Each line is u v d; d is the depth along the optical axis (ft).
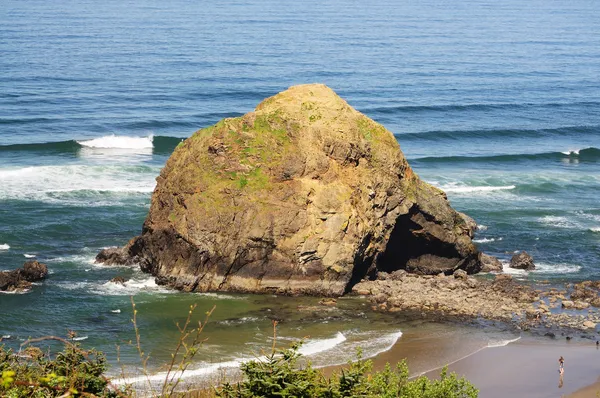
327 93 177.17
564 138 326.24
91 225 193.26
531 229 205.16
